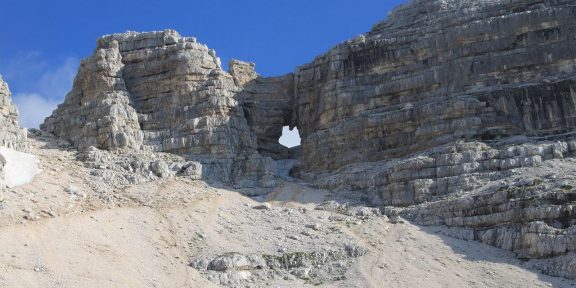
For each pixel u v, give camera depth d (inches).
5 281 1117.1
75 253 1279.5
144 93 2102.6
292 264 1385.3
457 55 1926.7
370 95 2000.5
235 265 1332.4
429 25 2011.6
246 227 1571.1
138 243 1398.9
